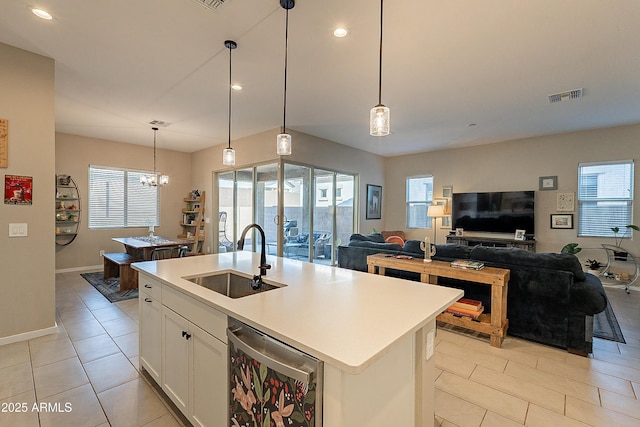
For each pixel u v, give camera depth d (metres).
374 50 2.68
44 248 2.87
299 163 5.45
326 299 1.52
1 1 2.06
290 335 1.09
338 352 0.97
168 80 3.34
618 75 3.12
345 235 6.75
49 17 2.25
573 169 5.35
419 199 7.31
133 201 6.59
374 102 3.95
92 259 6.00
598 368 2.40
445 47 2.62
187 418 1.68
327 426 1.00
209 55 2.80
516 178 5.92
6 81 2.64
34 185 2.79
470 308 2.90
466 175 6.55
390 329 1.16
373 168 7.35
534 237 5.69
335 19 2.25
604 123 4.79
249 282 2.06
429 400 1.48
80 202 5.85
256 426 1.23
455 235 6.39
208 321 1.51
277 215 5.26
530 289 2.83
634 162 4.85
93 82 3.39
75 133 5.67
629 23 2.26
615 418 1.84
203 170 7.11
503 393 2.09
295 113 4.40
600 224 5.15
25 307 2.78
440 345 2.80
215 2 2.08
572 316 2.62
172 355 1.82
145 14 2.21
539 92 3.57
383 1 2.04
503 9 2.12
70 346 2.69
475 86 3.43
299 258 5.57
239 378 1.32
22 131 2.72
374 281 1.91
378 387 1.14
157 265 2.35
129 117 4.65
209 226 6.85
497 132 5.37
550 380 2.24
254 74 3.18
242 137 5.95
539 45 2.58
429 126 5.00
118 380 2.18
